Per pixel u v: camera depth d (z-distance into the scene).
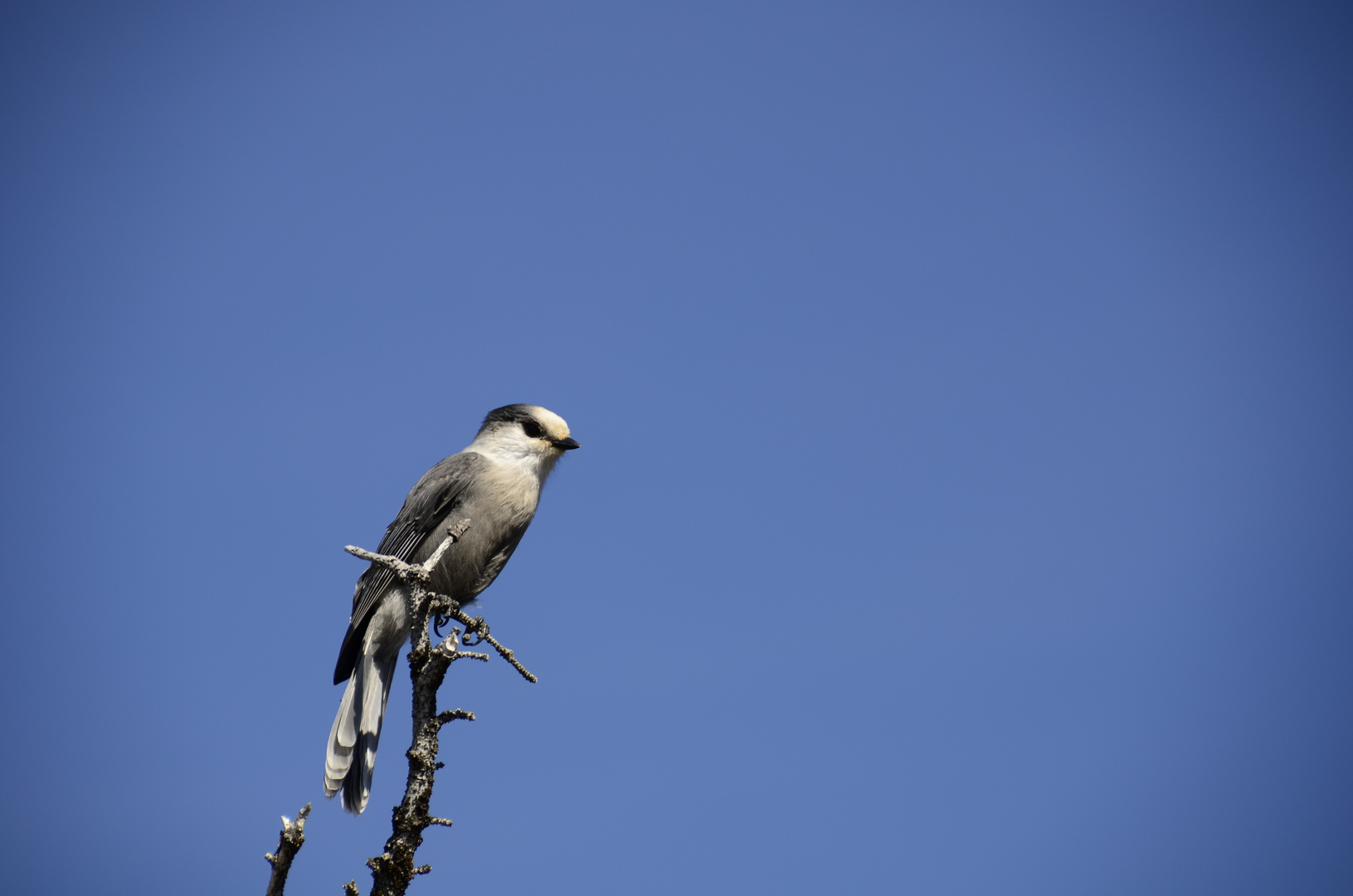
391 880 7.12
